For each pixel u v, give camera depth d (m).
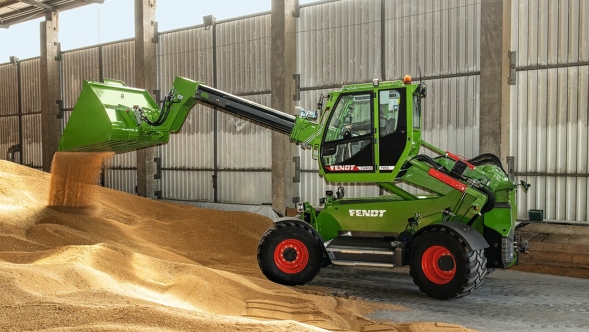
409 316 5.95
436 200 7.42
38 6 17.81
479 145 9.87
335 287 7.55
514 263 7.52
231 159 13.93
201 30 14.38
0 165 11.87
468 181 7.32
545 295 7.03
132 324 3.82
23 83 19.77
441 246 6.73
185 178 14.98
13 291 4.52
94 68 17.36
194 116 14.63
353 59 11.62
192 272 6.20
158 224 10.33
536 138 9.55
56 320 3.91
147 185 15.34
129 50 16.23
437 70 10.56
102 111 8.15
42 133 18.78
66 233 7.89
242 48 13.55
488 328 5.53
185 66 14.82
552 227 9.15
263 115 8.42
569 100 9.23
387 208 7.65
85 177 10.42
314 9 12.12
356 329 5.28
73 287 5.04
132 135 8.34
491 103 9.53
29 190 10.51
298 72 12.45
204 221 11.20
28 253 6.43
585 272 8.16
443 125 10.52
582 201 9.17
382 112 7.41
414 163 7.53
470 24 10.16
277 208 12.55
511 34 9.69
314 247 7.45
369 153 7.46
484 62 9.59
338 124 7.68
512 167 9.67
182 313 4.14
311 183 12.38
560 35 9.27
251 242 10.39
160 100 15.45
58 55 18.41
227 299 5.62
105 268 5.91
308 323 5.20
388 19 11.12
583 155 9.14
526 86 9.60
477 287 6.78
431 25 10.61
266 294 6.05
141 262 6.43
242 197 13.77
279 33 12.28
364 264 7.29
